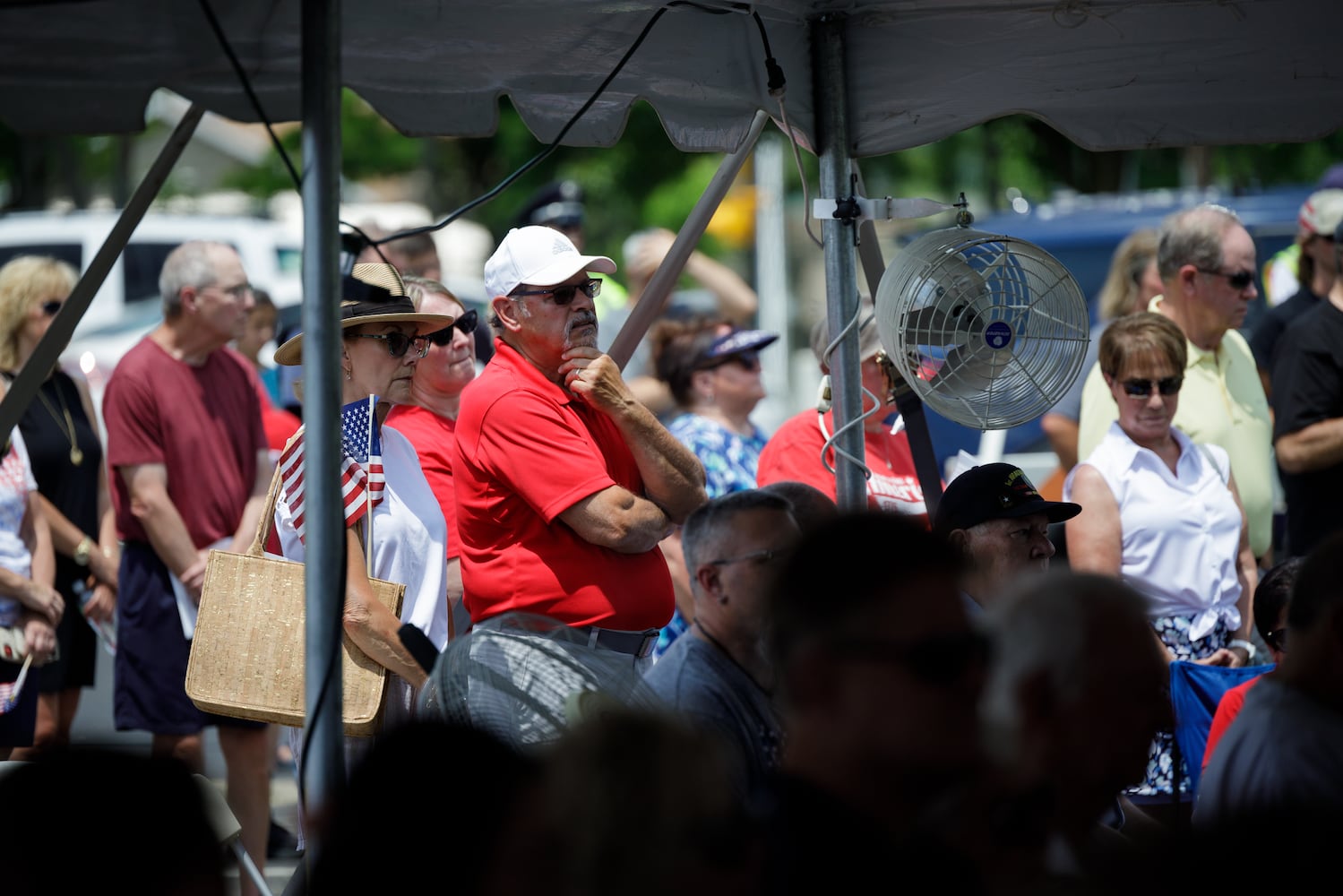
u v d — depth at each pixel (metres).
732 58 11.09
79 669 17.55
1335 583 8.31
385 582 10.64
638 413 11.15
